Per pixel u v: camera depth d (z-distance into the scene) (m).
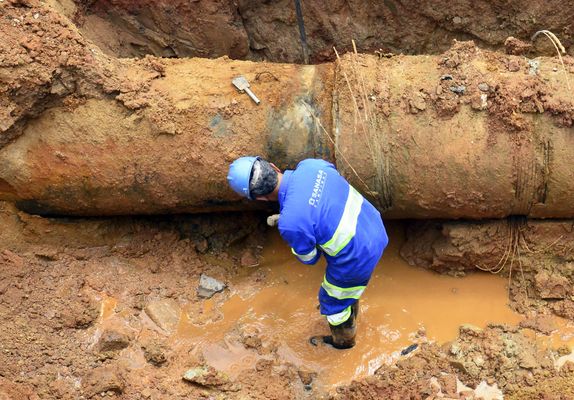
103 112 3.46
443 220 3.73
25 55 3.27
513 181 3.37
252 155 3.49
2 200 3.72
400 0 4.43
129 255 3.87
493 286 3.76
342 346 3.51
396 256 3.98
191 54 4.66
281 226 2.79
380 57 3.65
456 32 4.53
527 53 4.22
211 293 3.76
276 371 3.40
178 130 3.45
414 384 3.28
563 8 4.21
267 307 3.73
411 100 3.38
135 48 4.57
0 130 3.34
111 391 3.17
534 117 3.31
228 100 3.50
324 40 4.70
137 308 3.64
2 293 3.50
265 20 4.69
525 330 3.52
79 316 3.49
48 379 3.20
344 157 3.44
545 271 3.64
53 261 3.75
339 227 2.82
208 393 3.23
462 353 3.39
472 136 3.34
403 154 3.40
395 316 3.67
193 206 3.73
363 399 3.23
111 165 3.51
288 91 3.55
